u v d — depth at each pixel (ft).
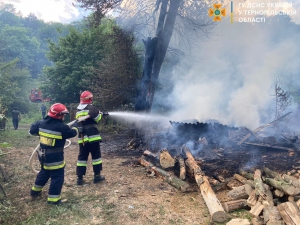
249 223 10.19
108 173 17.69
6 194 13.96
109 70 39.60
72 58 62.75
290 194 10.89
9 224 10.98
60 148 12.98
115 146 27.53
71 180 16.40
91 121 15.74
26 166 19.11
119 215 11.71
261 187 11.55
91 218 11.55
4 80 45.96
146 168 18.19
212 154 19.35
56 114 12.85
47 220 11.34
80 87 61.52
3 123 36.99
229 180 14.90
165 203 12.87
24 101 88.53
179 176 16.49
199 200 13.25
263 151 19.49
